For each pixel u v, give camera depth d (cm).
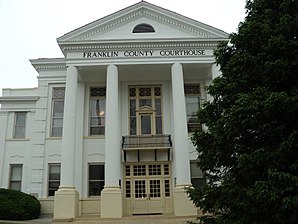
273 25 1064
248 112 935
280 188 845
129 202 2300
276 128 927
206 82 2552
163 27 2406
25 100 2562
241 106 954
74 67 2266
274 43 987
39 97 2545
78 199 2134
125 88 2564
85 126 2477
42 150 2442
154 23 2416
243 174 982
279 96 886
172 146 2380
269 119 941
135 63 2280
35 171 2402
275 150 902
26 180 2427
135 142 2373
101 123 2511
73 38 2300
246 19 1152
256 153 909
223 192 1012
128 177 2348
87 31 2330
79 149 2397
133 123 2503
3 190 2027
